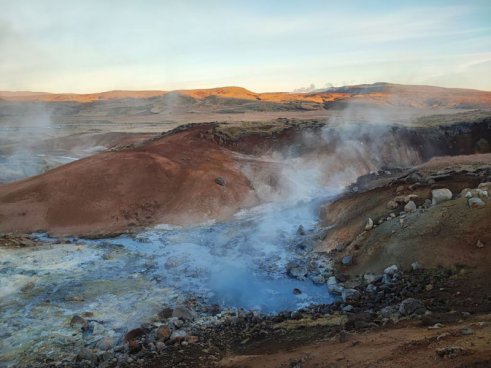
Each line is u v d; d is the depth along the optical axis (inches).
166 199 1203.9
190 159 1387.8
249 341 546.6
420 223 722.8
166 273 818.8
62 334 592.7
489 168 869.2
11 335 589.6
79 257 895.7
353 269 758.5
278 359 454.0
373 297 637.9
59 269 829.8
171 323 606.9
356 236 836.0
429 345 381.1
